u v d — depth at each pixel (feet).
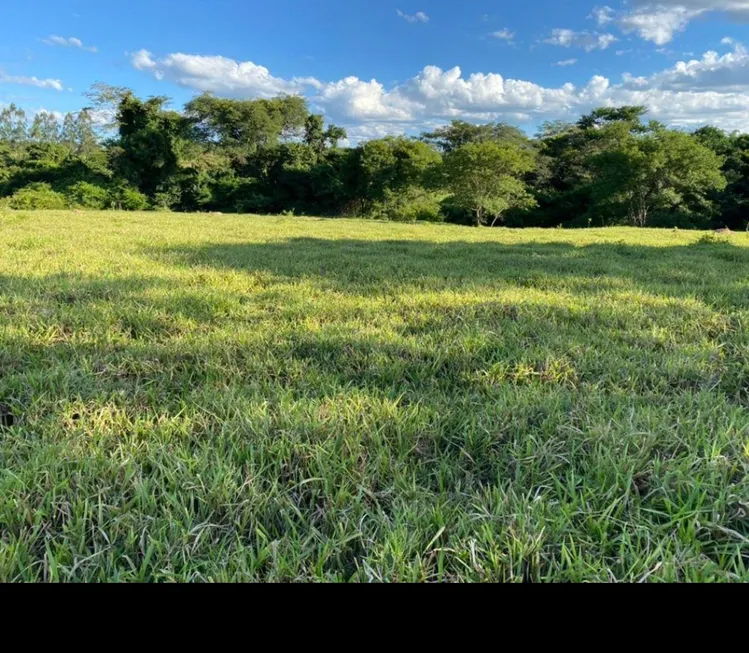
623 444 5.57
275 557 3.97
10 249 21.49
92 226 37.58
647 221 98.37
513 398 6.89
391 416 6.32
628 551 4.18
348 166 124.88
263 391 7.16
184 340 9.37
